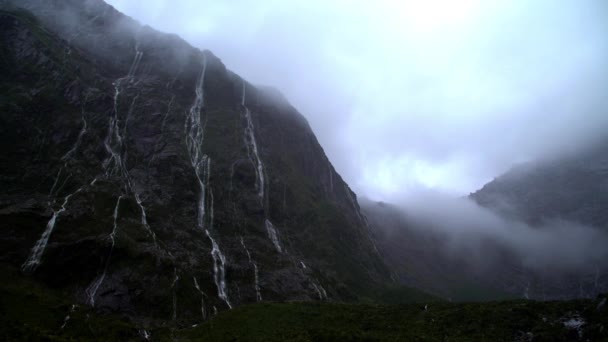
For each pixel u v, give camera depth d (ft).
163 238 411.54
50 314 274.16
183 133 561.02
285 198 616.80
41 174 389.39
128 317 318.24
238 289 416.87
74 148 435.94
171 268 374.63
